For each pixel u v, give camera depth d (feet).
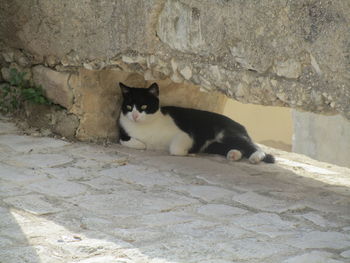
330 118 45.16
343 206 25.16
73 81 31.81
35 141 31.30
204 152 33.04
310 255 19.81
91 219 22.18
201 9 25.59
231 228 22.08
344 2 21.50
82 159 29.35
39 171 27.20
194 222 22.45
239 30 24.62
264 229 22.17
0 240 19.94
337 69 22.13
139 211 23.34
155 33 27.43
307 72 23.18
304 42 22.88
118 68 29.91
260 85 24.59
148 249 19.90
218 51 25.50
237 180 27.89
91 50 30.07
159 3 26.86
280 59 23.72
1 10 33.63
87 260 18.88
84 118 32.19
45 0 31.45
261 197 25.63
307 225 22.89
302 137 47.52
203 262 19.10
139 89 32.12
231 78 25.40
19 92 33.60
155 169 28.68
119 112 33.32
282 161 32.45
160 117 32.30
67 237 20.51
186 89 34.12
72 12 30.37
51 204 23.49
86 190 25.30
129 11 27.96
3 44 34.32
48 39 31.99
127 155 30.66
